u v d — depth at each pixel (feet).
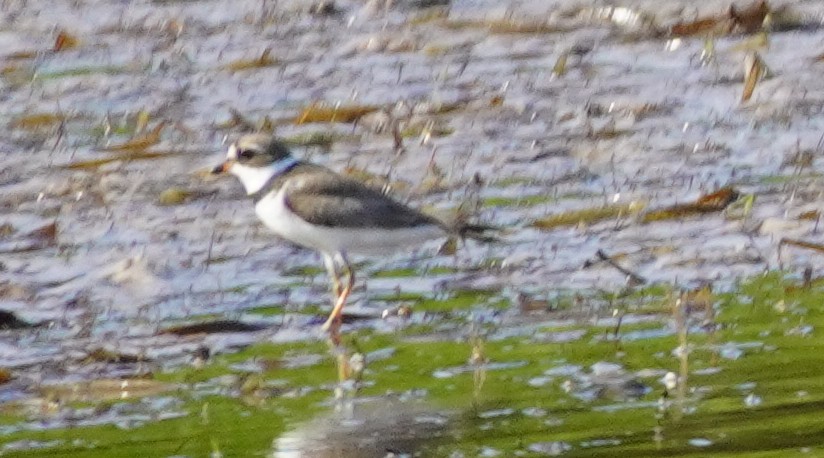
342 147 59.36
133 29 78.33
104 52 74.69
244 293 44.57
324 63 71.51
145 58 73.41
